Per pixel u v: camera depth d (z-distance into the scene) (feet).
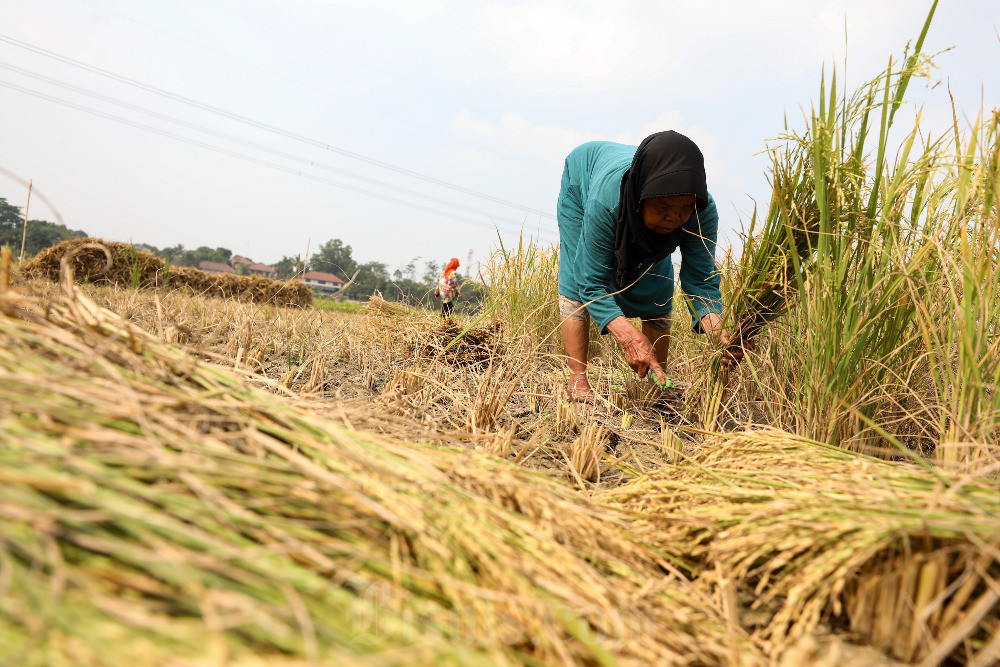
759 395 10.00
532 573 3.46
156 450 3.15
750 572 4.51
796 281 8.03
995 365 5.58
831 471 4.99
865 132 7.18
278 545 2.92
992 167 5.77
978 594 3.56
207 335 13.04
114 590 2.46
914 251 6.97
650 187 8.72
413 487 3.89
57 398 3.42
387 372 13.29
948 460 5.42
